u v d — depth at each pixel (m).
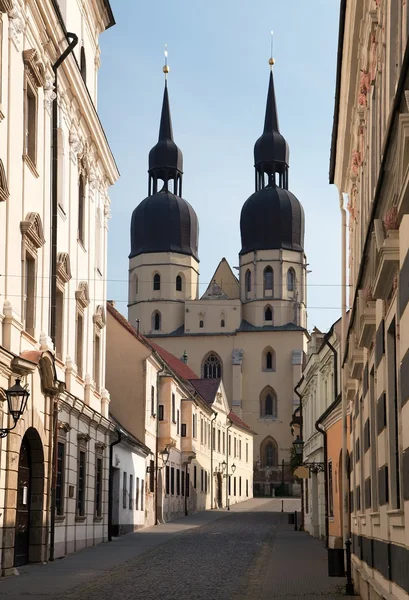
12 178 24.58
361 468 19.69
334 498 38.53
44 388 27.95
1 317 23.50
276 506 100.69
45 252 28.81
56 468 29.53
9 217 24.30
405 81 9.46
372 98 16.16
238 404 131.62
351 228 26.09
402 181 9.23
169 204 138.00
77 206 34.94
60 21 28.97
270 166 140.25
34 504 28.39
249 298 136.75
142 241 138.88
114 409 57.22
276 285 135.75
